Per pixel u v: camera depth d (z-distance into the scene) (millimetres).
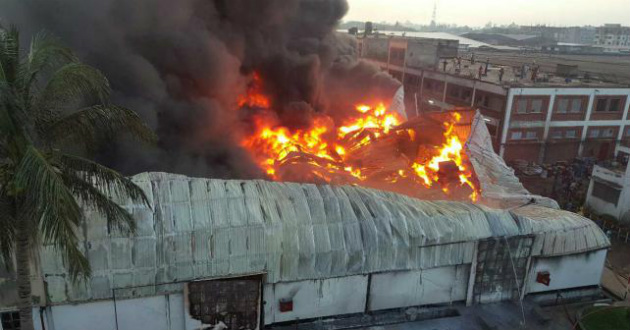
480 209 15445
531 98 32719
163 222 12656
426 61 44750
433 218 14664
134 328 12930
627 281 18500
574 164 32906
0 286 11766
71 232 8234
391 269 14250
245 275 13070
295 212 13750
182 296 12992
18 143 8625
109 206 9727
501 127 32906
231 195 13648
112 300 12508
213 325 13312
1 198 8961
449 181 20156
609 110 34781
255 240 13086
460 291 15305
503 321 14836
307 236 13492
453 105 39125
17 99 8148
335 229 13805
